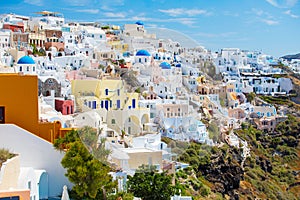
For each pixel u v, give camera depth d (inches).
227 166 2994.6
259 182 3440.0
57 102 2300.7
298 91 5600.4
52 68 3695.9
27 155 1119.0
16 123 1170.0
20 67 3218.5
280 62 6456.7
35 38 4539.9
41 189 1099.9
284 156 4244.6
